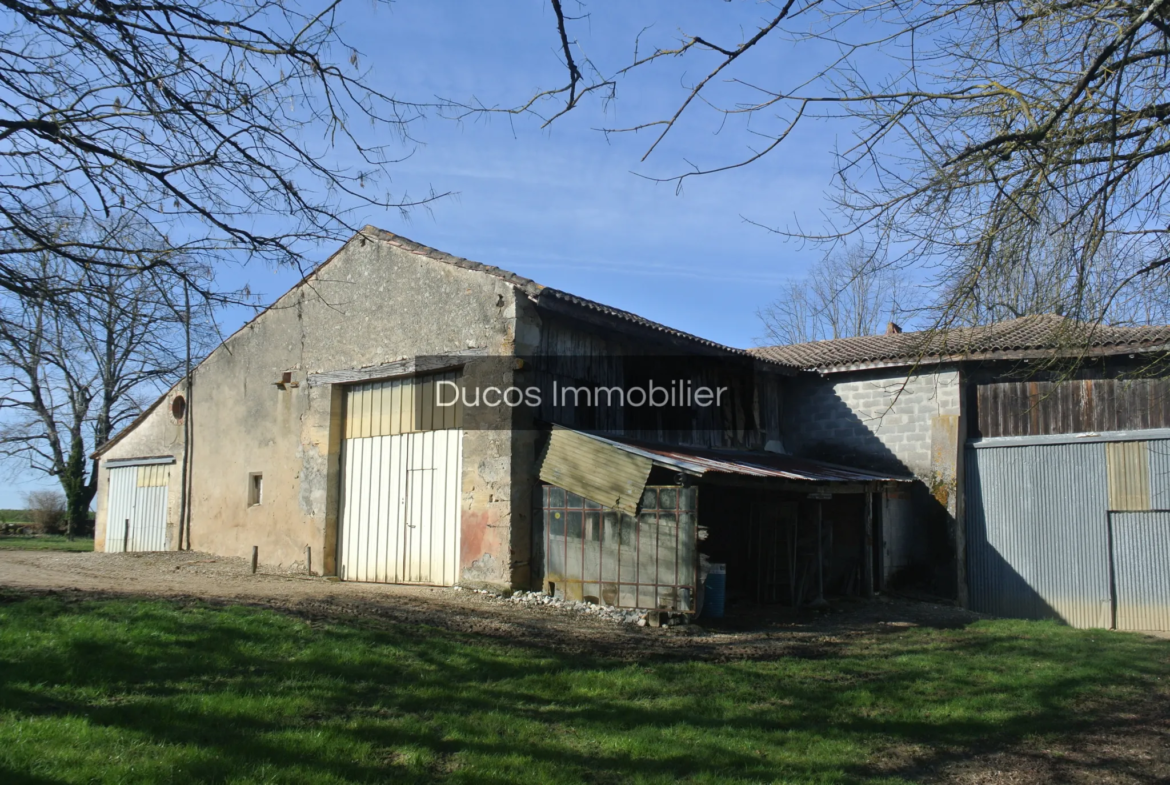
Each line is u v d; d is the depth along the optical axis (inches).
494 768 195.0
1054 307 222.7
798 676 308.7
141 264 242.2
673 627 386.0
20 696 209.8
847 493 560.4
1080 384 574.2
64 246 232.8
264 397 594.6
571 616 388.2
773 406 677.3
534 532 438.9
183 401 684.1
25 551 772.0
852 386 665.6
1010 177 209.2
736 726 242.8
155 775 170.9
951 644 399.9
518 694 257.3
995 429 604.1
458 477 462.0
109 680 230.4
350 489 528.4
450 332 470.9
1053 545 572.7
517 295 441.4
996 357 576.4
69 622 274.8
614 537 411.2
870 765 220.2
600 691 267.0
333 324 546.6
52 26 214.7
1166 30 190.7
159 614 296.5
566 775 194.4
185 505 661.3
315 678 251.4
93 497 1150.3
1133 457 549.3
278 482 570.6
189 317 255.9
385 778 183.6
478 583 437.1
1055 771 224.5
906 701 284.2
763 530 556.1
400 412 503.2
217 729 202.2
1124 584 545.6
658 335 506.6
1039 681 320.5
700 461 437.4
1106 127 202.7
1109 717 279.3
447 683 261.0
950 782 213.0
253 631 288.0
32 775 163.9
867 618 486.6
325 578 509.4
